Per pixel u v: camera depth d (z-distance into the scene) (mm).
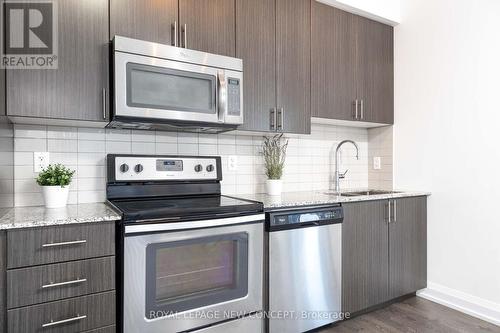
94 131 1977
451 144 2564
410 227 2596
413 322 2256
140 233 1452
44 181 1704
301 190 2816
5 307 1242
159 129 2100
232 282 1728
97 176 1979
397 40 2949
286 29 2311
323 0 2473
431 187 2697
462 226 2492
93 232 1395
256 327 1806
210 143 2361
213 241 1647
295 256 1966
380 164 3109
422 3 2754
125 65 1635
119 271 1454
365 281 2305
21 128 1786
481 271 2367
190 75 1816
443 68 2617
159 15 1816
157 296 1513
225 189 2422
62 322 1332
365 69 2762
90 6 1643
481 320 2293
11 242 1250
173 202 1834
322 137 2945
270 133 2416
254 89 2152
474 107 2424
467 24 2467
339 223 2152
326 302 2090
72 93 1598
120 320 1443
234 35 2074
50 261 1314
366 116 2766
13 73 1470
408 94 2867
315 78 2453
